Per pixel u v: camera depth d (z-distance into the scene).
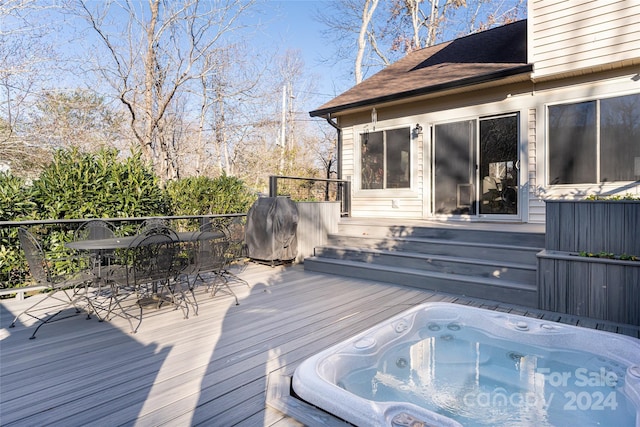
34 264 3.21
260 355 2.65
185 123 16.27
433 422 1.67
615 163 5.34
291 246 6.05
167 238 3.41
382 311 3.66
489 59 7.16
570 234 3.71
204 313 3.62
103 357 2.61
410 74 8.30
